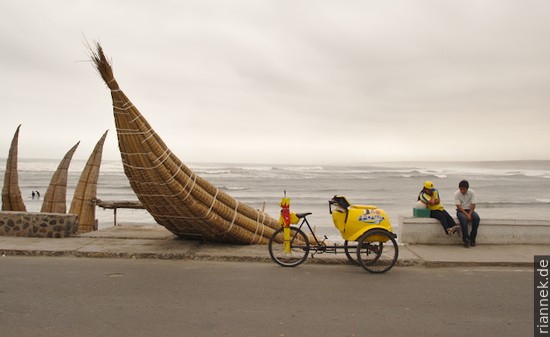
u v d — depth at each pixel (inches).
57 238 376.5
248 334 183.8
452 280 276.8
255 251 339.9
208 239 375.6
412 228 373.7
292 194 1873.8
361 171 4158.5
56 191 479.8
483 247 361.7
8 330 182.2
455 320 205.8
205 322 196.2
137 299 226.4
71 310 207.6
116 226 473.4
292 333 185.9
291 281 268.4
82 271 280.8
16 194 461.1
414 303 229.6
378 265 311.9
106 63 291.3
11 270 279.6
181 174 323.0
